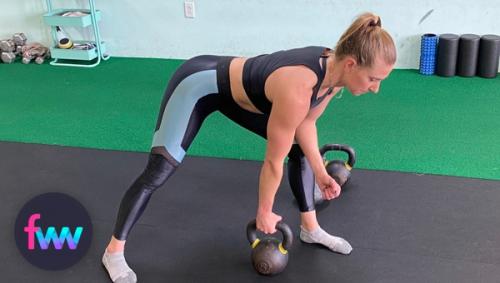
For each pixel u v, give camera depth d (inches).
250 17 167.6
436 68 156.9
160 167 74.5
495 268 81.8
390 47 58.3
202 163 114.3
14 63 180.9
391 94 146.0
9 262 86.7
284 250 80.0
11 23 183.9
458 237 88.9
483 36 151.9
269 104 68.6
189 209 99.2
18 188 106.6
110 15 177.0
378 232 90.9
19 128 133.5
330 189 80.1
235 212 98.0
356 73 60.3
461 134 123.0
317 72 62.4
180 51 178.1
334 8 160.2
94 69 173.0
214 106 74.5
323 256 85.7
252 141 123.5
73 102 148.9
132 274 81.3
